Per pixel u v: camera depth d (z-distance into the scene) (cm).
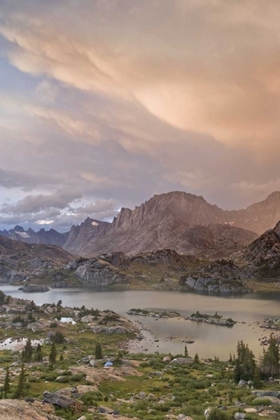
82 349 17288
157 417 5984
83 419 5488
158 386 9412
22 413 4988
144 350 17725
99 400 7300
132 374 10838
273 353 10606
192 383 9644
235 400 7419
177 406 7212
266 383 9519
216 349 17750
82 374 9581
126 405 7012
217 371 11750
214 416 5688
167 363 13412
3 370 11000
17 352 15812
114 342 19662
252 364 10062
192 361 13588
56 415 5647
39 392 7775
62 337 19050
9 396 7075
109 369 11144
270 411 6212
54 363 12425
